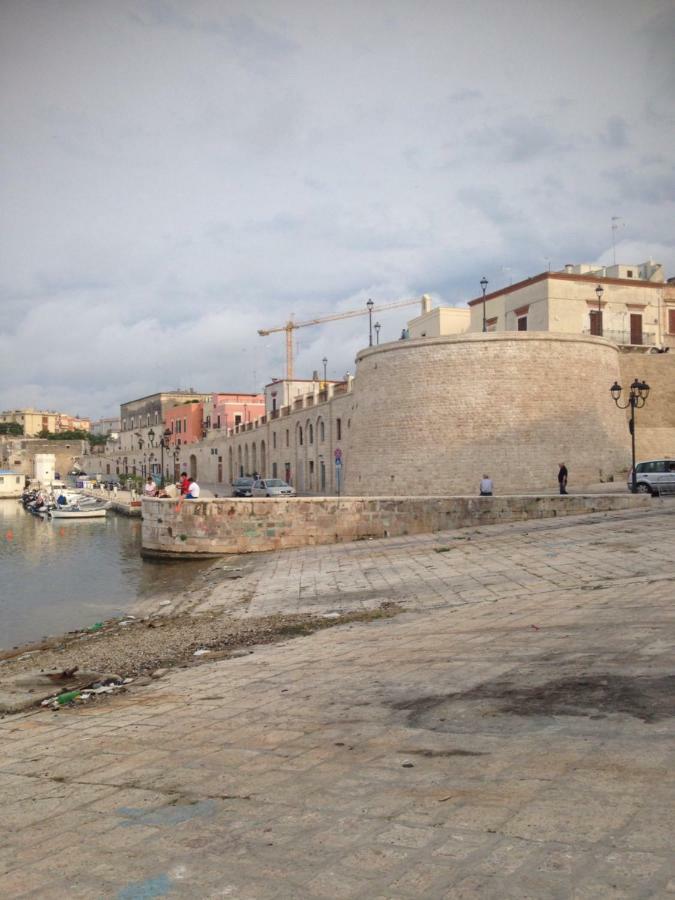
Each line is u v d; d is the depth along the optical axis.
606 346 41.00
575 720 5.63
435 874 3.40
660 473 35.34
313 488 59.03
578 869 3.30
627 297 51.00
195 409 105.44
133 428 130.38
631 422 31.97
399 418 40.69
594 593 12.82
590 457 38.97
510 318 53.16
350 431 49.28
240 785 4.99
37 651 14.62
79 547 37.91
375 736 5.84
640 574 14.39
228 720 7.00
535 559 18.30
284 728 6.43
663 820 3.71
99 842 4.23
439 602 14.51
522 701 6.37
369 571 20.33
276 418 70.00
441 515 28.92
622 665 7.21
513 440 37.97
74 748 6.64
